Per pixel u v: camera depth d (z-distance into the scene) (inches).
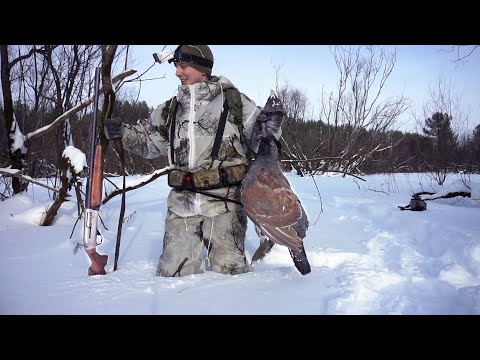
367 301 114.2
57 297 113.4
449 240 184.9
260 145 128.3
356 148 654.5
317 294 114.7
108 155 333.1
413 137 686.5
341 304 106.7
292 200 122.6
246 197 122.9
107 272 140.5
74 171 212.7
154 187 411.5
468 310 108.4
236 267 135.3
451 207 303.6
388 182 474.3
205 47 136.9
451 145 495.8
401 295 119.2
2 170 213.0
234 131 134.4
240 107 133.3
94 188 136.3
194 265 135.4
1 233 205.9
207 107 134.0
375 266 151.9
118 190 214.5
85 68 296.4
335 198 354.3
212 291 117.0
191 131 134.2
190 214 135.9
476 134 501.4
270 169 124.1
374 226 236.5
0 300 111.3
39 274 137.7
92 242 135.6
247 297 112.1
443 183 459.2
